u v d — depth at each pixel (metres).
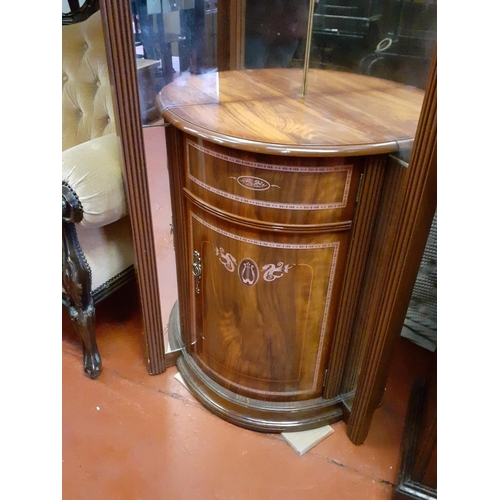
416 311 1.35
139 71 0.95
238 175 0.88
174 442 1.15
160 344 1.29
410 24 1.14
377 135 0.85
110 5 0.83
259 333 1.06
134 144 0.99
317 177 0.85
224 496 1.03
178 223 1.11
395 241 0.84
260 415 1.16
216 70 1.27
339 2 1.24
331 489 1.05
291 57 1.39
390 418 1.23
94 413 1.22
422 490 0.98
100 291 1.31
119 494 1.03
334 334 1.07
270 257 0.95
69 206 1.05
